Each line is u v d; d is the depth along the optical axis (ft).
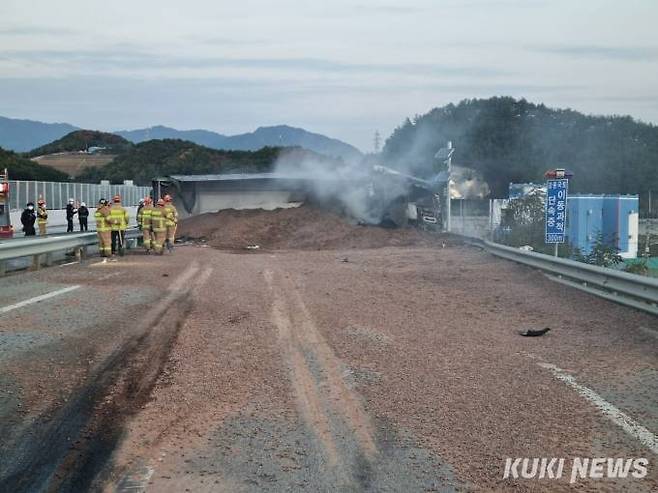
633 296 42.70
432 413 23.40
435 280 57.88
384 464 19.26
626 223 103.50
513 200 100.27
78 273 59.98
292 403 24.25
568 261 53.42
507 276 60.44
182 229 103.50
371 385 26.45
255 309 42.01
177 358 29.86
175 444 20.44
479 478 18.49
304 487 17.76
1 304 42.60
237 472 18.61
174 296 46.57
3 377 26.43
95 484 17.69
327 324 37.81
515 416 23.21
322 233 100.37
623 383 27.17
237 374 27.66
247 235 97.45
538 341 34.45
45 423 21.83
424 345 33.22
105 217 72.38
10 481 17.78
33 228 108.88
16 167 230.27
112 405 23.66
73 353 30.22
